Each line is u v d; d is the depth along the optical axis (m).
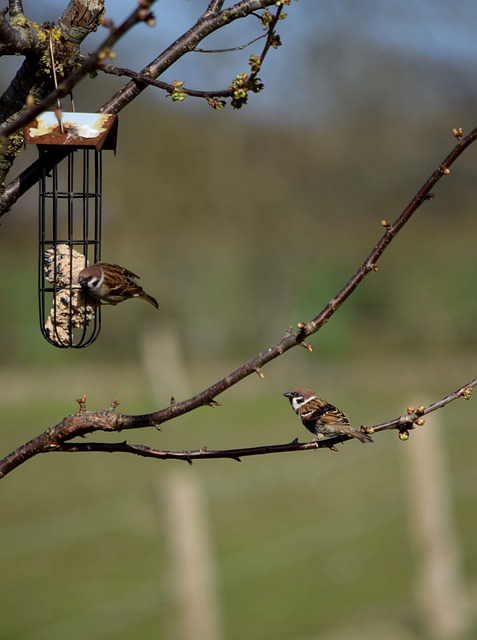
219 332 25.41
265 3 4.98
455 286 25.97
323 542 12.17
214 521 12.80
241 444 16.27
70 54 4.98
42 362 24.03
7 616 9.96
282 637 9.48
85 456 16.14
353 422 16.91
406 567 11.33
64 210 22.16
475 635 9.30
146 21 2.85
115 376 22.58
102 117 5.04
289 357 24.30
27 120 2.95
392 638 9.30
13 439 16.97
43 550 12.02
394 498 13.43
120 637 9.38
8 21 4.87
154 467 15.20
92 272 5.46
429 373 22.92
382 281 26.03
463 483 13.74
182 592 8.14
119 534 12.41
